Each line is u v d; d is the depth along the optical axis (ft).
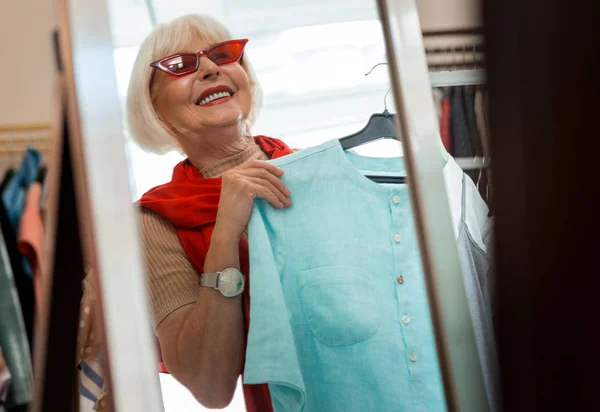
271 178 3.21
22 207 4.63
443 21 4.55
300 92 3.73
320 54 3.79
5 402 3.99
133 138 3.32
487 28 1.18
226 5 3.67
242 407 3.21
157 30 3.36
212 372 3.14
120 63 3.37
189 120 3.36
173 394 3.17
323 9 3.80
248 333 3.07
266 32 3.75
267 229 3.19
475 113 4.36
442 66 4.53
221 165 3.42
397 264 3.21
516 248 1.19
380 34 3.88
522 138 1.15
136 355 2.16
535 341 1.20
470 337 2.25
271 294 3.00
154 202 3.26
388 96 3.82
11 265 4.36
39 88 5.55
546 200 1.15
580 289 1.15
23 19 5.60
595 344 1.15
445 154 3.37
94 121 2.26
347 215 3.23
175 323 3.16
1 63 5.53
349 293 3.14
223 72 3.42
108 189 2.23
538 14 1.11
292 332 3.10
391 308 3.17
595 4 1.08
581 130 1.11
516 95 1.15
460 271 2.28
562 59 1.11
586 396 1.16
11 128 5.32
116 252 2.20
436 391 3.12
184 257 3.27
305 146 3.71
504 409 1.25
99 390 3.12
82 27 2.30
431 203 2.33
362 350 3.13
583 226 1.13
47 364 2.33
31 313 4.37
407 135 2.40
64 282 2.39
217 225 3.18
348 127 3.78
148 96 3.33
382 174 3.42
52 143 2.39
